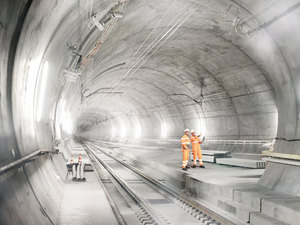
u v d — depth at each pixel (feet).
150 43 50.98
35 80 17.72
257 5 27.53
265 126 55.72
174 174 41.19
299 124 24.43
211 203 28.27
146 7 34.60
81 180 34.73
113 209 23.00
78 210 21.86
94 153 101.09
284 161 24.76
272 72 28.68
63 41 22.41
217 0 32.07
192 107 79.87
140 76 80.23
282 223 19.03
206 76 63.21
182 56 58.90
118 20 33.19
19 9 10.05
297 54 24.16
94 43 33.88
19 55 11.85
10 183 10.32
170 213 26.58
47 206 15.33
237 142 62.44
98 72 60.90
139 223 23.76
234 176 34.55
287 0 23.81
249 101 57.57
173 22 41.73
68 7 17.19
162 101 94.73
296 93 24.95
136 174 52.70
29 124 16.76
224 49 49.93
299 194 22.30
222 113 68.03
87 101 112.68
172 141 96.73
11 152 11.22
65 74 31.19
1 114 10.41
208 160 52.42
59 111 45.65
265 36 28.17
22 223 9.71
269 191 24.58
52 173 23.61
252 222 21.47
